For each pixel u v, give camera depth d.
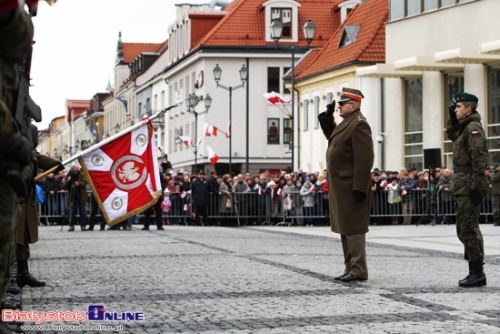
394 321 9.56
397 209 36.41
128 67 136.88
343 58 56.47
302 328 9.12
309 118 62.69
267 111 79.75
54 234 29.17
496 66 41.78
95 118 152.12
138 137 16.36
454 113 13.16
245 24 80.00
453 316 9.91
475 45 42.50
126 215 16.20
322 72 58.56
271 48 78.94
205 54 78.75
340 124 13.77
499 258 17.80
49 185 38.59
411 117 48.59
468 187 12.80
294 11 79.50
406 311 10.30
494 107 41.91
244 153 79.75
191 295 11.84
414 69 44.88
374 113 52.66
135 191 16.30
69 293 12.15
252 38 79.38
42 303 11.12
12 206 6.69
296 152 65.50
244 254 18.94
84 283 13.38
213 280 13.67
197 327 9.21
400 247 21.53
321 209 37.25
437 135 45.88
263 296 11.70
